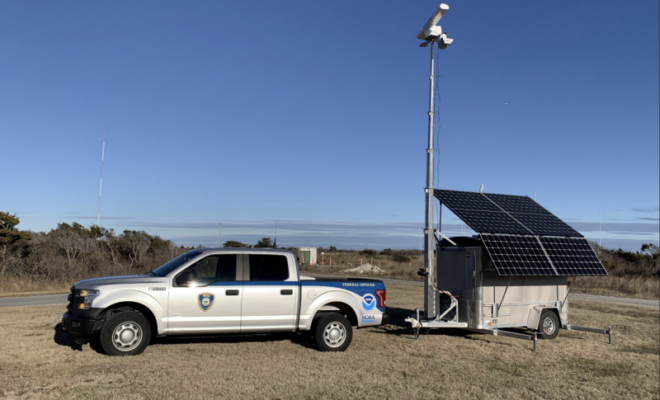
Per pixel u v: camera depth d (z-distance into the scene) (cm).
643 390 736
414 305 1641
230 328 850
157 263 3109
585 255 1114
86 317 786
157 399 597
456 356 907
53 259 2450
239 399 611
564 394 702
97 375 685
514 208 1202
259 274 888
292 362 800
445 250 1134
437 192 1149
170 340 941
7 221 2469
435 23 1108
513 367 843
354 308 931
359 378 728
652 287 2411
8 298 1692
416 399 646
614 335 1182
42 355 795
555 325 1127
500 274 964
